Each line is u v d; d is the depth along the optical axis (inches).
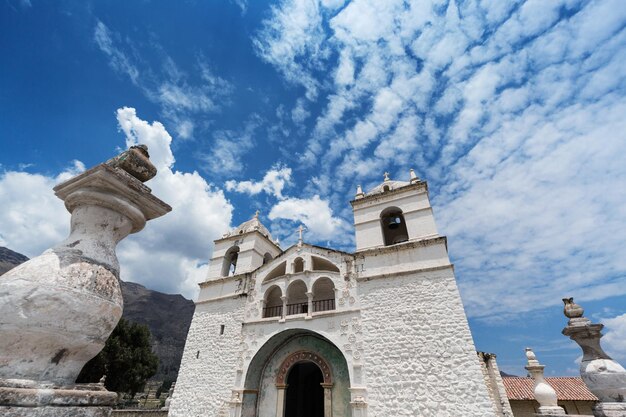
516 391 906.1
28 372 96.0
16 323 94.0
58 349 101.9
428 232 680.4
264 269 820.6
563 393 895.1
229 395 673.0
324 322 660.1
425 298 600.7
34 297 96.7
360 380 574.6
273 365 717.3
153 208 147.3
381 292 644.1
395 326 597.0
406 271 639.8
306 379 887.1
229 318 791.1
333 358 654.5
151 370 1202.6
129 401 1212.5
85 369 1043.9
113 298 116.3
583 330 300.4
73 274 106.7
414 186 750.5
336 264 727.7
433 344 553.0
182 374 767.7
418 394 525.7
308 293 714.2
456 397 500.4
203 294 886.4
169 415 721.0
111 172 126.4
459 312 561.6
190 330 837.2
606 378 273.0
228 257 963.3
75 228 124.5
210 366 738.2
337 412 600.7
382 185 837.2
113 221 130.7
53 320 98.6
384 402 542.0
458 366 519.8
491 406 474.9
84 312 105.1
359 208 800.9
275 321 713.6
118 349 1116.5
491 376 711.7
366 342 603.8
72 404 96.4
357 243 745.0
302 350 696.4
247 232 940.0
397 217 812.6
